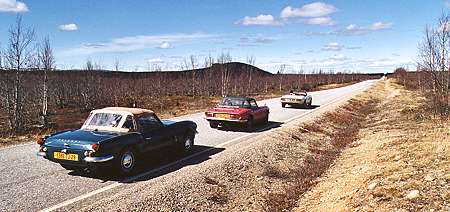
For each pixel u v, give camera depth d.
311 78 93.62
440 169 7.20
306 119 18.98
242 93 49.31
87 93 37.00
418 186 6.46
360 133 16.17
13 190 6.77
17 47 17.44
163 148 9.21
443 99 19.45
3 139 12.75
